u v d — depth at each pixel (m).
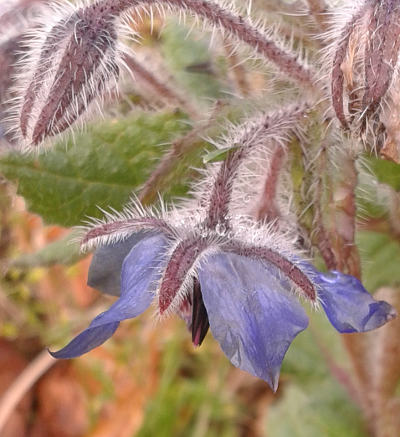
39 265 0.10
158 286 0.07
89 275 0.08
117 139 0.09
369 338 0.12
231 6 0.09
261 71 0.09
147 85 0.10
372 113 0.07
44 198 0.09
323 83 0.08
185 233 0.07
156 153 0.09
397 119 0.07
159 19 0.11
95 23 0.08
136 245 0.07
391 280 0.10
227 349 0.07
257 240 0.07
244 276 0.07
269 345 0.07
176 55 0.10
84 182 0.09
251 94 0.09
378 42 0.07
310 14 0.09
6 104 0.09
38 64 0.08
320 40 0.09
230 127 0.09
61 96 0.08
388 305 0.07
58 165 0.09
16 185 0.09
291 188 0.08
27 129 0.08
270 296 0.07
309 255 0.08
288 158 0.08
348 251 0.08
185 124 0.09
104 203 0.09
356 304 0.07
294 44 0.09
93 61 0.08
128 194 0.09
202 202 0.08
